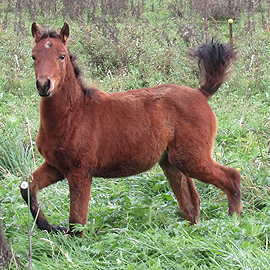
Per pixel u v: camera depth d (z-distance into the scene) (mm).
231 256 5656
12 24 19266
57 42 6484
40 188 6777
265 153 9188
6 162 9094
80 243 6461
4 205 7285
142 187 8344
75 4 20469
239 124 10617
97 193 8117
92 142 6680
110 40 14281
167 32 17781
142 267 5570
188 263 5727
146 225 6922
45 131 6574
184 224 6762
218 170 7191
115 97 6996
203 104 7242
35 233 6551
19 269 5559
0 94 12258
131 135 6895
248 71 13352
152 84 12695
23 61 14328
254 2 21344
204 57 7371
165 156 7355
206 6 19484
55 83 6297
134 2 22438
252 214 7449
